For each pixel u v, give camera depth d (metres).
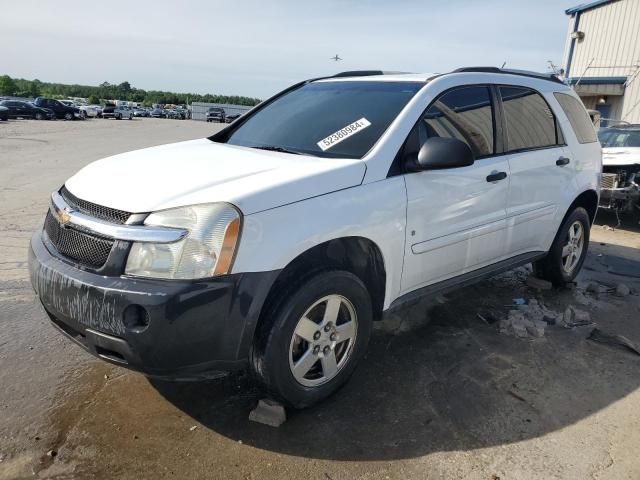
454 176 3.44
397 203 3.07
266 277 2.50
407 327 4.08
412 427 2.84
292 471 2.49
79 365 3.35
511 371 3.46
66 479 2.38
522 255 4.38
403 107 3.35
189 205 2.43
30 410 2.86
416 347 3.76
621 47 21.00
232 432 2.75
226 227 2.40
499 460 2.60
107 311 2.36
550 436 2.80
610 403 3.13
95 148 16.75
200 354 2.42
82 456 2.53
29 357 3.42
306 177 2.72
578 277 5.59
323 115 3.66
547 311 4.41
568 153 4.61
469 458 2.61
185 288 2.32
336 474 2.48
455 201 3.46
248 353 2.55
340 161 2.98
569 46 22.91
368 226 2.91
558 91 4.74
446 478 2.48
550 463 2.59
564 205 4.61
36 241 2.92
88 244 2.51
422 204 3.23
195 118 68.56
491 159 3.79
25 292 4.46
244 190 2.51
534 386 3.29
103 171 2.98
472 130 3.69
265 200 2.52
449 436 2.78
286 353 2.69
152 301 2.29
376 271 3.13
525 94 4.30
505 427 2.87
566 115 4.72
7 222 6.69
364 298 3.02
